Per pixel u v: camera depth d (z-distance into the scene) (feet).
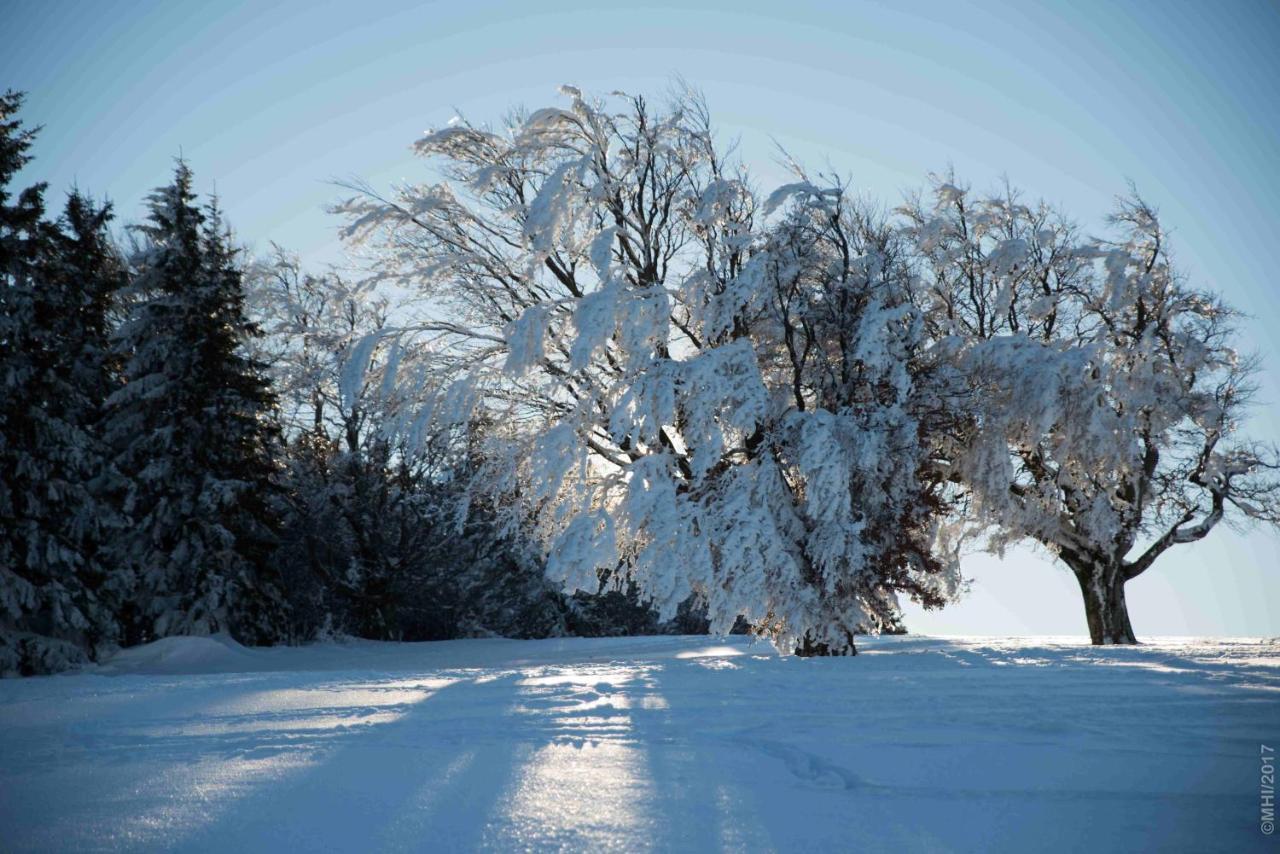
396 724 29.91
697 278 69.97
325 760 23.90
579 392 69.51
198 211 106.22
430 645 108.88
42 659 78.54
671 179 74.28
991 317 89.45
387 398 74.38
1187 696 33.53
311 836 16.93
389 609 127.24
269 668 81.76
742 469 66.39
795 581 62.90
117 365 106.73
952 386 70.79
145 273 103.91
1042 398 75.82
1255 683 37.50
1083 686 36.86
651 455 66.80
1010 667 46.29
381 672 52.85
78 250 96.48
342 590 123.95
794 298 70.74
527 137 74.54
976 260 90.63
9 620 80.53
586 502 68.85
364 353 73.31
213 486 97.50
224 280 105.70
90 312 99.19
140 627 100.48
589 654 87.45
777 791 19.77
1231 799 18.93
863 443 63.21
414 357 74.69
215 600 95.71
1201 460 91.45
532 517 74.84
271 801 19.52
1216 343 91.50
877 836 16.44
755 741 25.71
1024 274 89.61
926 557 68.33
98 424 99.71
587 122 74.69
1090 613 89.61
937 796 19.27
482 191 72.69
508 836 16.70
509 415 75.61
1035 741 25.18
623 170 74.28
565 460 66.90
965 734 26.37
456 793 19.95
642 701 34.53
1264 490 90.53
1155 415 88.33
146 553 98.02
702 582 63.93
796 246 69.82
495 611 143.13
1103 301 91.15
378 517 123.85
